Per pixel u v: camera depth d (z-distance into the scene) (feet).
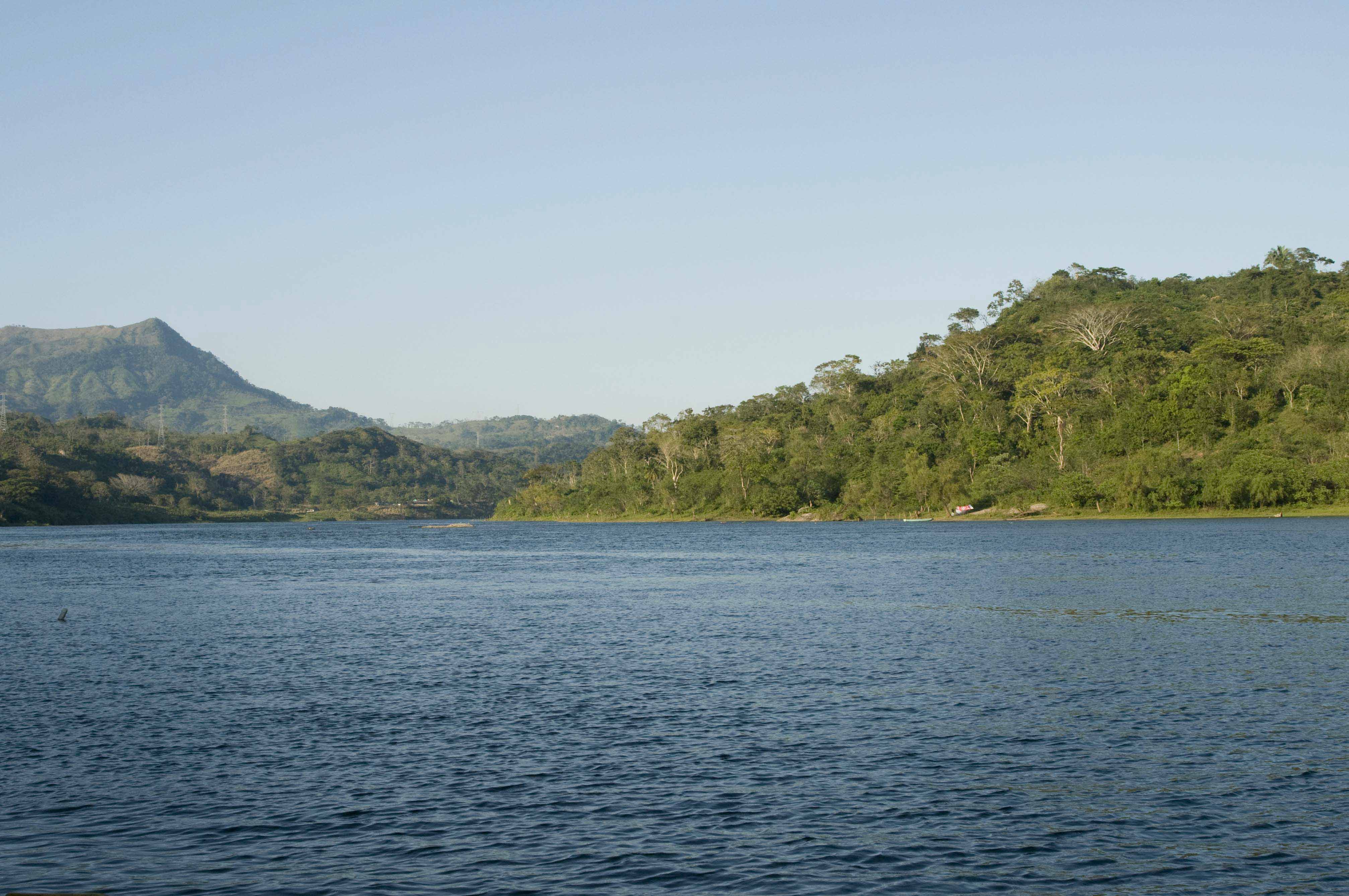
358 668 122.11
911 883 54.70
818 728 87.76
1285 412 570.87
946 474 616.80
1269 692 100.53
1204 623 149.89
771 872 56.24
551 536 597.11
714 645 137.39
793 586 226.58
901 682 108.17
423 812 66.59
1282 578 212.43
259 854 59.62
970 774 73.67
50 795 70.90
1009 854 58.65
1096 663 117.91
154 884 55.42
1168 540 359.46
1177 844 59.88
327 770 76.33
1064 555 300.81
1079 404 624.59
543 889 54.24
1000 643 134.41
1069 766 75.46
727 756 79.00
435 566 328.90
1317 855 57.98
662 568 298.76
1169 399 584.40
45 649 139.44
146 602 207.00
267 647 140.05
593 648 136.36
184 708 98.94
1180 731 85.30
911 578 238.27
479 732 87.92
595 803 68.13
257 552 429.79
